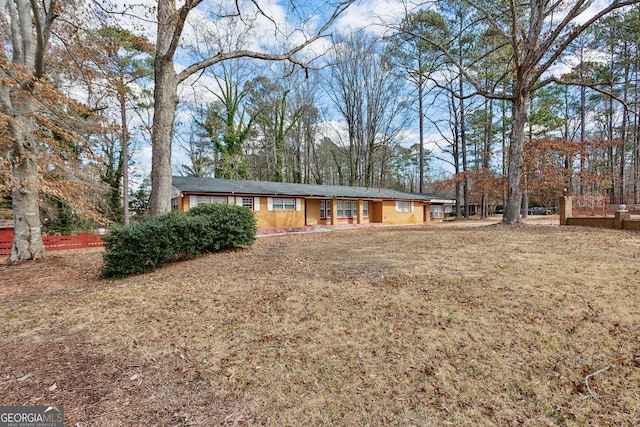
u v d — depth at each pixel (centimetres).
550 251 633
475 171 2252
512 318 334
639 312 325
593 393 219
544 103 2152
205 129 2584
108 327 359
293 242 1104
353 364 266
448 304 380
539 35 1107
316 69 1086
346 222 2131
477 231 1062
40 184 775
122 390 233
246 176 2622
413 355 276
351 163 3100
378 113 2966
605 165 2398
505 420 197
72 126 888
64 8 779
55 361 279
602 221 1002
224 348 300
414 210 2400
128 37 1086
